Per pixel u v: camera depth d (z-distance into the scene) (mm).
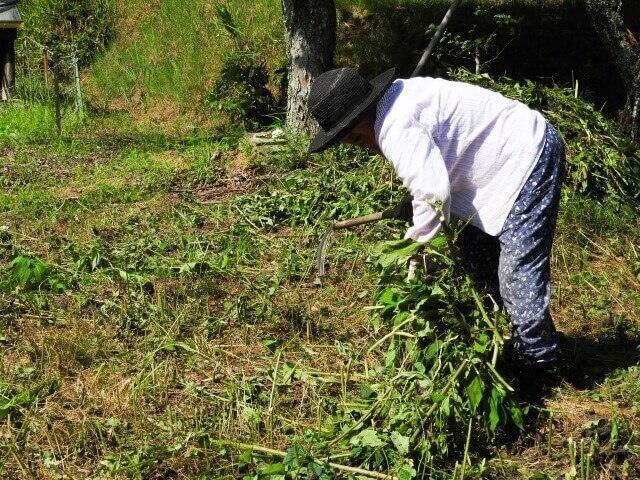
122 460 3566
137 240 6234
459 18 10328
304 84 8633
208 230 6531
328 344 4551
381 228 6168
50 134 10039
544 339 3729
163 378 4223
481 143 3582
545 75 9633
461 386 3510
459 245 4078
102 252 5840
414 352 3682
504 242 3670
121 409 3971
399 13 10648
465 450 3369
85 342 4562
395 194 6613
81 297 5137
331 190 6863
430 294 3617
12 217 6918
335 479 3309
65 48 12547
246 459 3422
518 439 3605
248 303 5012
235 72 9641
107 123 10672
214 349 4488
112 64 12078
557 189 3660
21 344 4656
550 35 9906
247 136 8844
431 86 3543
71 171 8469
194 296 5188
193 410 3934
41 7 13086
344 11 10891
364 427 3607
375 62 10281
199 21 11891
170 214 6824
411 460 3316
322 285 5367
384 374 3945
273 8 11445
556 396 3889
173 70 11422
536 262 3652
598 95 9305
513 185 3598
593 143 6902
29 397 4031
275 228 6512
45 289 5363
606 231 6109
